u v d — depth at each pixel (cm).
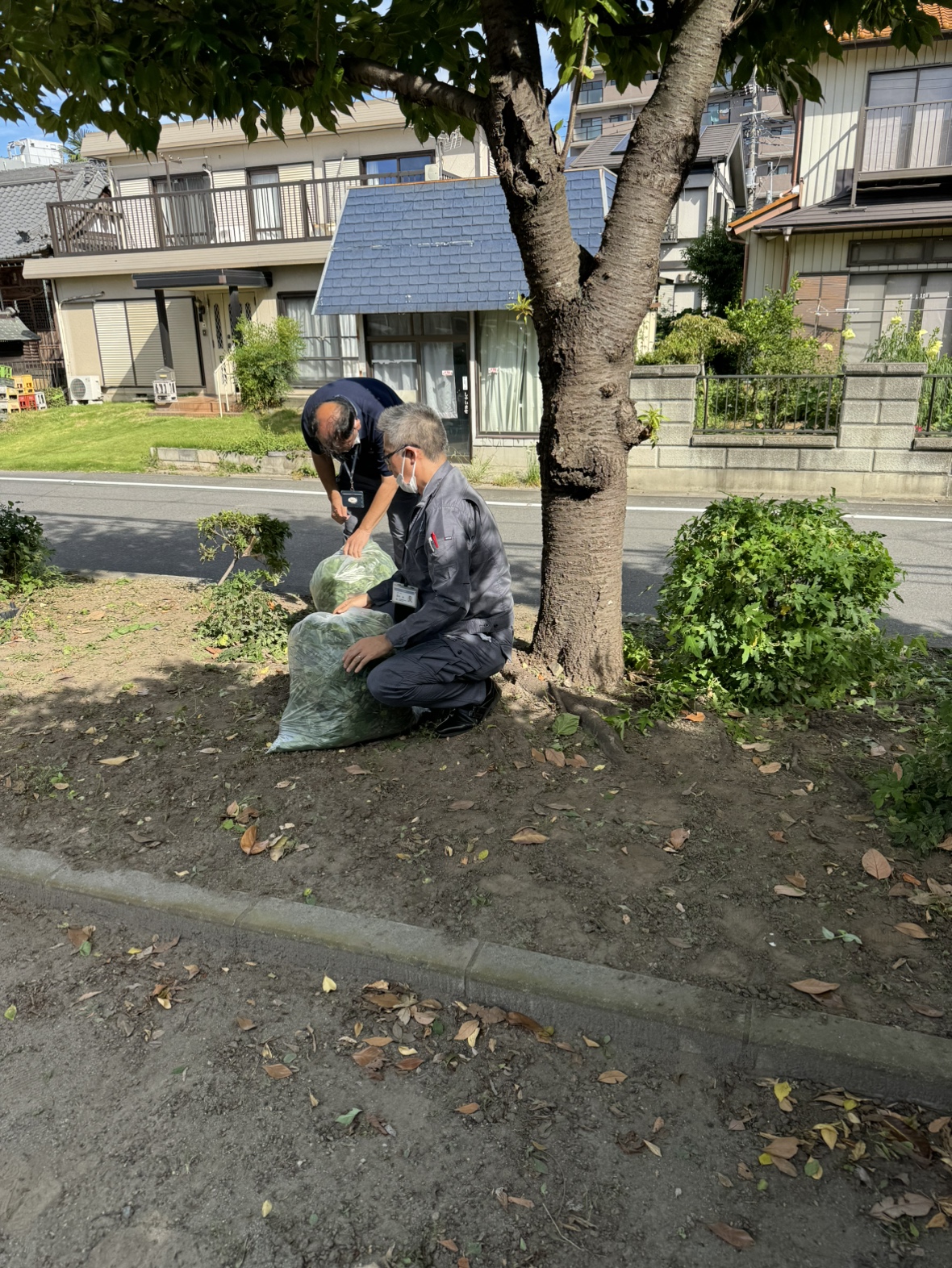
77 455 1633
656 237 412
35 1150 228
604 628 466
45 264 2323
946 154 1683
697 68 392
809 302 1772
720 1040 245
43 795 389
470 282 1373
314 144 2127
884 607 663
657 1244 199
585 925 293
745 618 429
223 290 2195
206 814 370
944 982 264
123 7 424
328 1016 271
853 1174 214
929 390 1135
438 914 301
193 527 1027
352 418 487
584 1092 240
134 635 600
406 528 539
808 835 341
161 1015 274
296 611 626
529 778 389
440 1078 246
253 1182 217
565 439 437
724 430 1184
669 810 361
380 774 397
